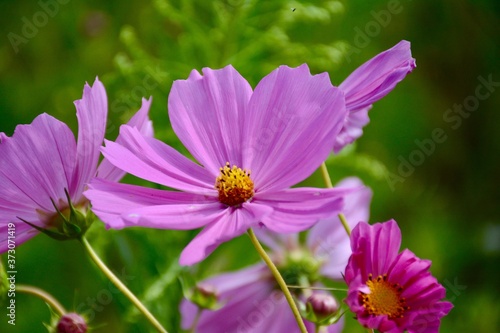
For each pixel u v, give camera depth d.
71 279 0.89
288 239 0.66
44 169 0.50
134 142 0.50
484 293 1.03
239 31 0.78
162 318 0.63
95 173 0.51
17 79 1.00
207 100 0.51
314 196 0.47
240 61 0.76
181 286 0.58
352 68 1.05
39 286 0.88
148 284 0.65
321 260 0.66
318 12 0.79
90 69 1.00
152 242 0.66
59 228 0.50
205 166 0.51
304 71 0.50
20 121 1.00
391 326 0.47
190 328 0.60
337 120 0.48
